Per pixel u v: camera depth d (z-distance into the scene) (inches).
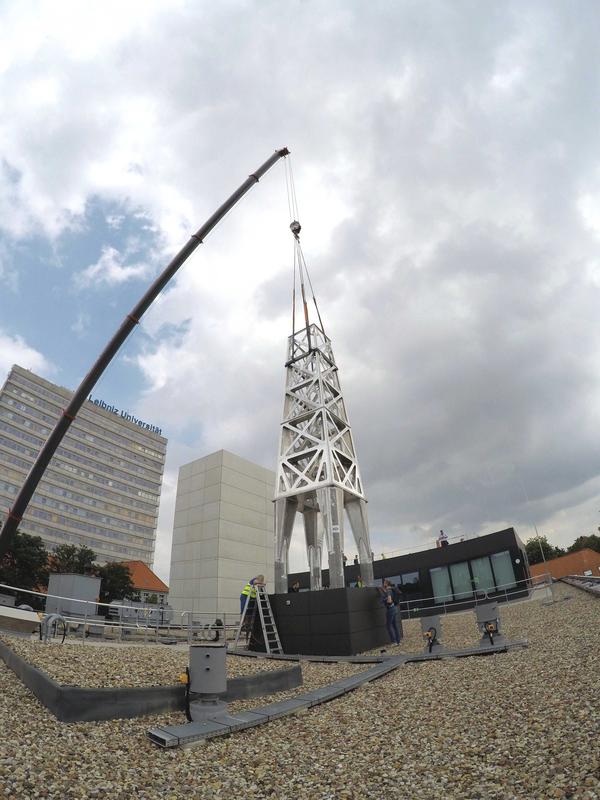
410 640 728.3
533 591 1250.6
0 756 211.3
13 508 706.2
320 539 987.9
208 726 284.0
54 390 5570.9
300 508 959.0
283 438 951.0
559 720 251.3
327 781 217.5
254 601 738.2
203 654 314.7
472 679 395.9
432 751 242.7
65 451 5472.4
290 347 1050.7
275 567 834.8
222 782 217.5
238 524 1616.6
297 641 676.1
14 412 5123.0
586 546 2842.0
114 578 2736.2
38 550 2345.0
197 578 1541.6
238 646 765.9
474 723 276.7
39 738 239.9
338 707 350.6
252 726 300.2
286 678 421.4
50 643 503.5
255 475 1744.6
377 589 753.0
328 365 1039.0
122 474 6053.2
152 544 6181.1
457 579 1434.5
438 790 197.5
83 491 5541.3
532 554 3009.4
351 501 924.6
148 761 236.5
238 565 1574.8
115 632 859.4
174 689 323.9
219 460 1625.2
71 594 844.0
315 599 679.7
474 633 702.5
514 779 195.9
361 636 661.9
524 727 253.3
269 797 202.5
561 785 181.3
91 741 249.1
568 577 1421.0
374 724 300.8
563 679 335.3
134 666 409.1
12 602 814.5
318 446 871.1
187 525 1632.6
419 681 418.6
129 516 5984.3
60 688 273.0
